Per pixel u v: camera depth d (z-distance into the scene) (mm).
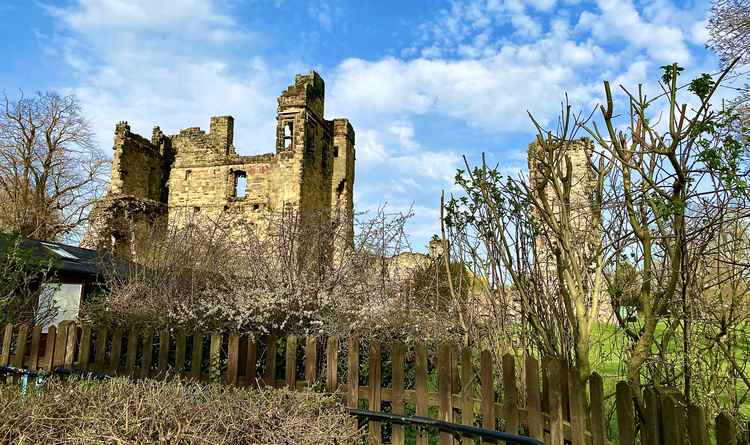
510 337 4867
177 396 3725
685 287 3891
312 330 6160
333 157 34375
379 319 6008
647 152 3672
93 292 12367
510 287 5066
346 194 34406
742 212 3846
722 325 4039
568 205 4266
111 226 28156
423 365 4496
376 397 4676
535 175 4781
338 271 7176
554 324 4570
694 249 3945
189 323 6609
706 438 2889
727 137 3666
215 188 32844
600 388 3447
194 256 9570
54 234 31062
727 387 4207
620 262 4410
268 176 31750
